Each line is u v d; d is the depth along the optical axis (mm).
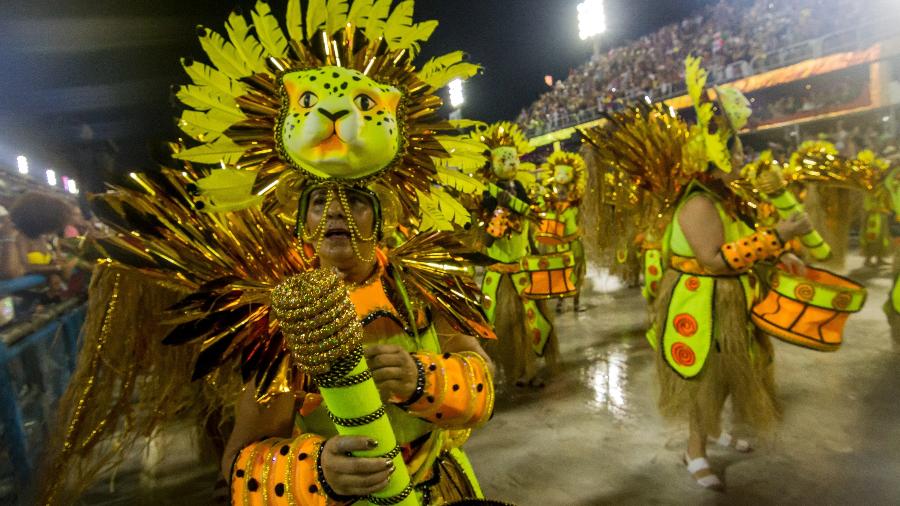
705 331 2754
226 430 2646
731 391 2805
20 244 4082
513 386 4625
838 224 7363
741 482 2939
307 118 1083
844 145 10641
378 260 1281
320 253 1150
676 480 3020
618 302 7582
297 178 1173
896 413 3564
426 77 1263
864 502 2697
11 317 3352
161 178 1253
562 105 20969
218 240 1200
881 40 10758
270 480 1036
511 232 4488
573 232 6516
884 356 4562
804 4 13375
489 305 1467
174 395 1654
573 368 4984
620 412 3965
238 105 1148
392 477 977
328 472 962
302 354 894
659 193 2984
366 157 1109
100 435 1574
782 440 3322
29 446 2990
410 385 1101
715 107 2715
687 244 2838
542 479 3133
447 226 1338
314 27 1234
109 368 1623
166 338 1046
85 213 5137
